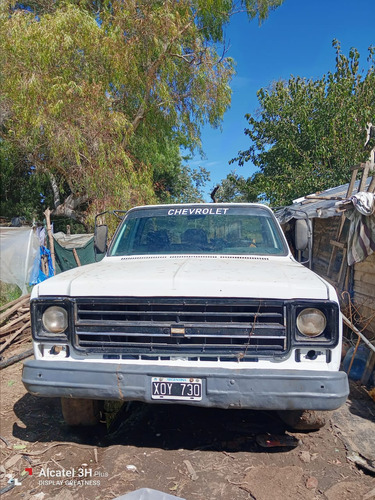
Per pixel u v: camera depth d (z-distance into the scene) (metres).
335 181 15.26
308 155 16.67
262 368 2.94
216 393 2.87
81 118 11.86
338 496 2.85
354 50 16.55
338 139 15.62
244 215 4.48
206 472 3.14
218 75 14.81
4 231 9.47
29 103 11.84
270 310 2.97
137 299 3.03
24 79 11.90
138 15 13.59
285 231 10.78
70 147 11.74
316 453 3.39
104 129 12.12
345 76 16.86
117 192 12.09
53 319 3.14
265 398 2.84
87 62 12.76
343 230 7.27
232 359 3.00
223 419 4.00
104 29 13.11
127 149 14.60
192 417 4.05
